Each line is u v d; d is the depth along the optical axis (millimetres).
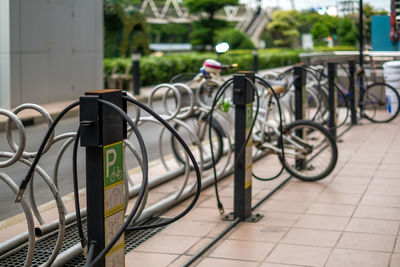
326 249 4242
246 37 38812
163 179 6387
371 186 6180
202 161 5883
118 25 24609
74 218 4902
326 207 5391
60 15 14531
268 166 7297
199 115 6852
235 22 48375
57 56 14461
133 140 9734
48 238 4594
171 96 17328
